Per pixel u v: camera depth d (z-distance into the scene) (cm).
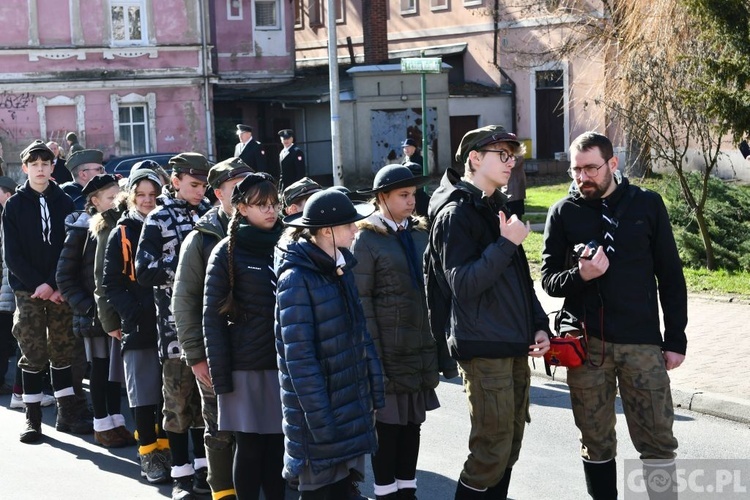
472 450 540
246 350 554
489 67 3734
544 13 3095
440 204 537
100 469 741
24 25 3069
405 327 589
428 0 4009
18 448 797
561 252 566
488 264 505
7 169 3078
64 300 810
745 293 1257
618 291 540
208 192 936
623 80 1522
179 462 668
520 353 530
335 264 498
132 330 699
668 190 1549
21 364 820
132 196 714
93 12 3141
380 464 595
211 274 554
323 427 477
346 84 3544
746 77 1200
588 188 547
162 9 3216
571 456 728
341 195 498
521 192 1658
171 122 3259
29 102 3094
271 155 3566
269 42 3681
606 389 552
